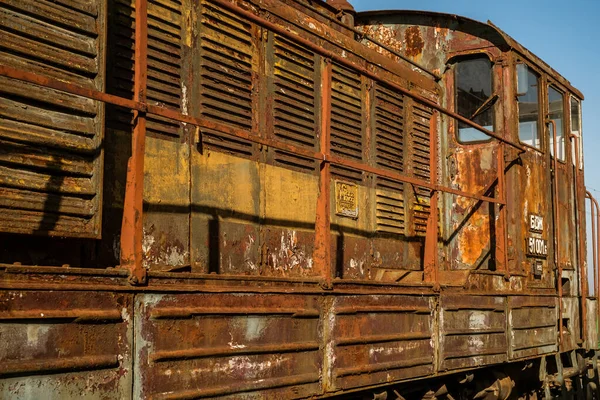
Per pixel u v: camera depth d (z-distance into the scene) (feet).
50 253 10.11
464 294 16.78
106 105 11.51
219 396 9.99
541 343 21.03
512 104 21.33
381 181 18.99
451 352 16.03
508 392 20.06
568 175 26.53
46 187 9.06
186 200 12.96
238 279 10.64
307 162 16.39
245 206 14.38
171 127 12.82
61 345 8.00
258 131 15.05
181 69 13.25
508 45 21.44
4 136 8.64
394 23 23.25
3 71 7.59
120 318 8.67
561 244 25.17
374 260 18.33
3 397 7.37
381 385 13.64
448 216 21.86
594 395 26.50
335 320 12.55
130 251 9.11
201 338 9.82
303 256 15.93
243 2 15.17
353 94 18.33
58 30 9.50
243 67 14.83
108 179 11.35
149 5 12.72
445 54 22.53
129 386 8.75
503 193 19.33
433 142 15.97
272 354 11.07
